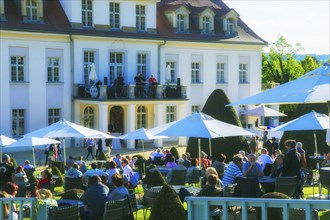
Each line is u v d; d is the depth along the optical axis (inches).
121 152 1804.9
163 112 2048.5
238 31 2310.5
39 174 1187.9
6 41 1731.1
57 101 1845.5
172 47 2101.4
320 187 817.5
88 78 1903.3
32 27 1772.9
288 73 3503.9
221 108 1461.6
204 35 2201.0
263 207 337.4
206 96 2202.3
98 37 1902.1
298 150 1048.8
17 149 1777.8
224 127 844.0
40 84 1806.1
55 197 903.1
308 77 588.4
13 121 1764.3
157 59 2062.0
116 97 1852.9
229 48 2249.0
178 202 507.2
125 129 1966.0
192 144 1403.8
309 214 323.0
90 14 1919.3
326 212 703.1
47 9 1865.2
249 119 2321.6
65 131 1083.9
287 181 692.7
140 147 1940.2
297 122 902.4
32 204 482.0
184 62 2135.8
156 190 672.4
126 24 1996.8
